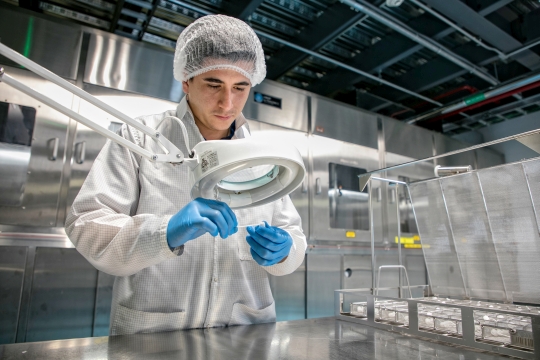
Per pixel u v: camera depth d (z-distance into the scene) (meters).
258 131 2.59
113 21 2.45
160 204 0.94
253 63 0.88
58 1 2.36
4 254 1.75
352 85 3.50
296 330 0.90
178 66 0.95
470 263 1.12
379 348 0.73
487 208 1.04
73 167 1.96
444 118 3.93
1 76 0.49
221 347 0.73
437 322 0.81
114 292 0.99
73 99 1.99
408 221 3.41
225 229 0.71
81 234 0.80
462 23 2.44
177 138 1.01
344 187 3.05
